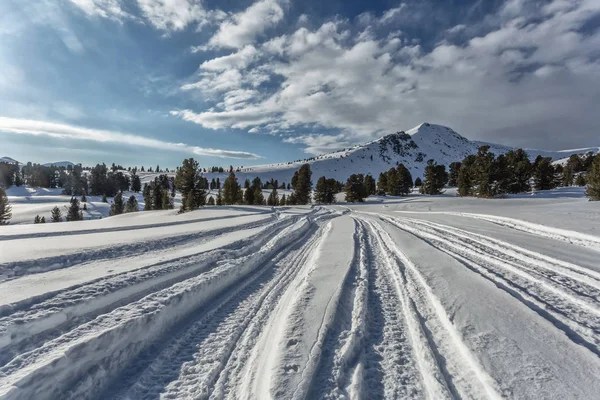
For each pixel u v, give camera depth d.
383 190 70.19
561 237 9.15
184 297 4.28
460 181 52.16
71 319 3.41
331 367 2.86
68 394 2.48
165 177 113.44
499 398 2.36
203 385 2.70
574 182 70.44
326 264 6.55
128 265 5.53
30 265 5.09
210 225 12.81
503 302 4.16
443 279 5.22
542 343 3.12
